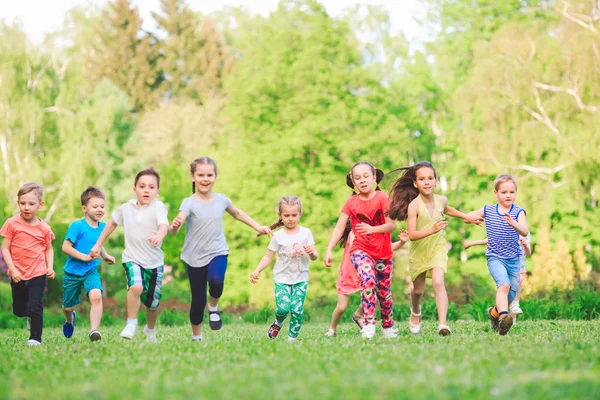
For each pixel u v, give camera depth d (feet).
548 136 93.30
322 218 87.51
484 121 94.17
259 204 89.71
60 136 115.55
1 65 114.83
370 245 29.73
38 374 19.02
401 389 14.97
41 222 31.35
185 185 123.95
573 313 52.75
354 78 94.68
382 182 32.55
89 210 32.78
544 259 82.94
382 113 92.73
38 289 30.42
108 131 117.08
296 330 29.94
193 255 28.22
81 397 15.06
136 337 33.55
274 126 91.97
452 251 99.60
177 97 172.86
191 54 181.57
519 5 108.27
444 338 27.45
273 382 16.40
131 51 179.42
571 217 93.91
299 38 95.40
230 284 90.38
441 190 102.27
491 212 31.60
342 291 32.86
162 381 17.13
